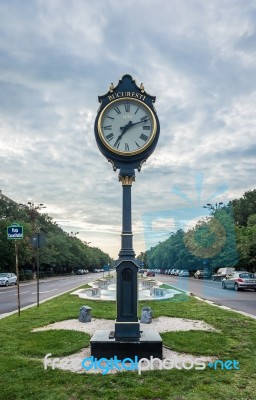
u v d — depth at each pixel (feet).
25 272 167.84
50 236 241.76
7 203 175.94
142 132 23.67
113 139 23.59
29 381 17.75
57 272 268.41
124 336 21.09
